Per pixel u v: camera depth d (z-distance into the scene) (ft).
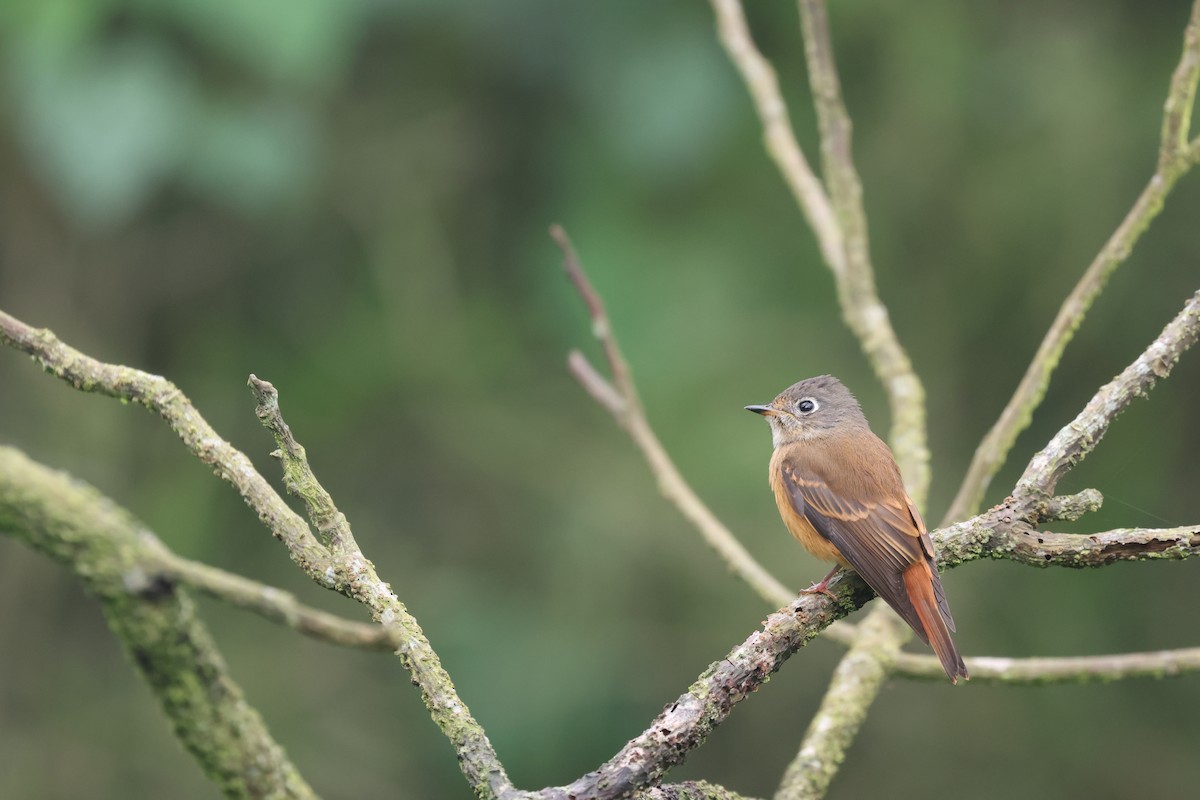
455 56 42.34
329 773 41.04
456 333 44.34
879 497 23.90
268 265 44.45
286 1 32.78
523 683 40.75
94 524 10.73
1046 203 44.55
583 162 40.63
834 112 25.66
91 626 42.98
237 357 44.37
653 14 38.45
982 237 44.86
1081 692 45.16
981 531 17.98
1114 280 45.21
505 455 44.09
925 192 44.80
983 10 45.09
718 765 43.83
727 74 38.09
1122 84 44.70
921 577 21.25
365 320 44.62
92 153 32.48
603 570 42.32
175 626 10.94
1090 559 17.67
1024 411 22.22
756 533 41.60
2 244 42.65
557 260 40.55
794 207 42.86
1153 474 46.32
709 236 41.96
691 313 41.04
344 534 15.08
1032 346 45.29
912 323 45.34
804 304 42.93
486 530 43.78
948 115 44.19
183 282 44.09
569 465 43.86
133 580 10.69
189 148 33.65
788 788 19.19
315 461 44.37
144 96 32.78
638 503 42.75
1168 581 46.06
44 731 41.32
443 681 14.58
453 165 43.29
